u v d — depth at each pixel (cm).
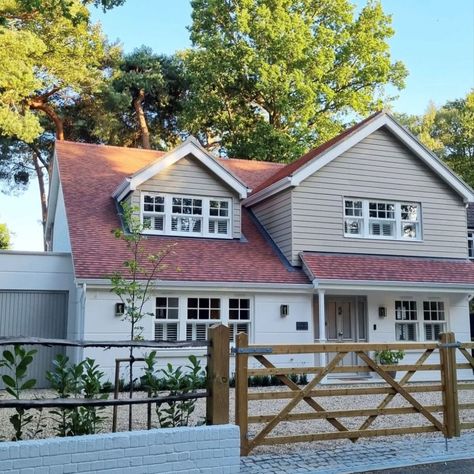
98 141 3453
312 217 1694
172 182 1648
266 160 3028
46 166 3619
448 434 824
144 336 1428
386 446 779
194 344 658
